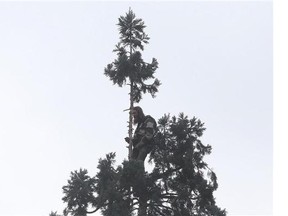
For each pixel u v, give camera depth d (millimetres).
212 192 17203
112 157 16734
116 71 18812
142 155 17703
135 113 18344
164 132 17938
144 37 19219
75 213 17078
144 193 16812
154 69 18938
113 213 15734
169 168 17672
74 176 17328
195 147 17906
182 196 16891
